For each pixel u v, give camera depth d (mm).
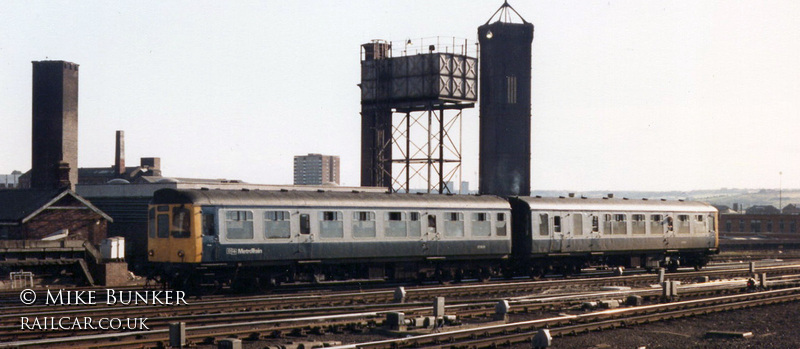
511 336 26688
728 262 75750
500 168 130750
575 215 51281
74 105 133750
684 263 60562
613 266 55281
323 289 43719
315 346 24312
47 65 131000
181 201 36969
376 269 43469
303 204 39938
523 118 131500
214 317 29422
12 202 61250
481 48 133250
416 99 83312
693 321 33469
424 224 44594
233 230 37531
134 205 62938
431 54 82938
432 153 82625
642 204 55750
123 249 50188
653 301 39312
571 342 27516
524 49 131750
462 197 47188
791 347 28000
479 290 41625
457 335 26906
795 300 41125
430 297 38625
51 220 59812
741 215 158875
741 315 35375
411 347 24969
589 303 35625
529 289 43594
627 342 28000
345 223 41438
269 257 38656
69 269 47156
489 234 47594
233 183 60156
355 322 28859
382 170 87438
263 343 25453
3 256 44688
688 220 58656
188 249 36594
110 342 23812
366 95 87188
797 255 95250
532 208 49344
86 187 65812
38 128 130875
